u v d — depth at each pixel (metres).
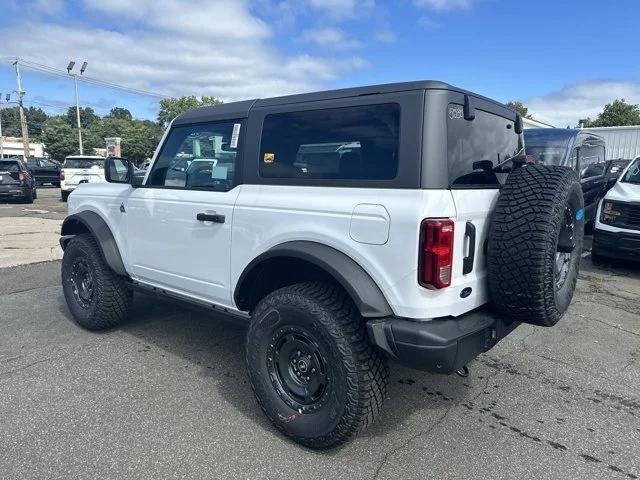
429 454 2.94
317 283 2.96
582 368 4.18
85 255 4.59
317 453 2.92
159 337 4.67
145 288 4.29
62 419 3.21
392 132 2.68
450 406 3.51
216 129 3.58
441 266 2.52
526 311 2.77
